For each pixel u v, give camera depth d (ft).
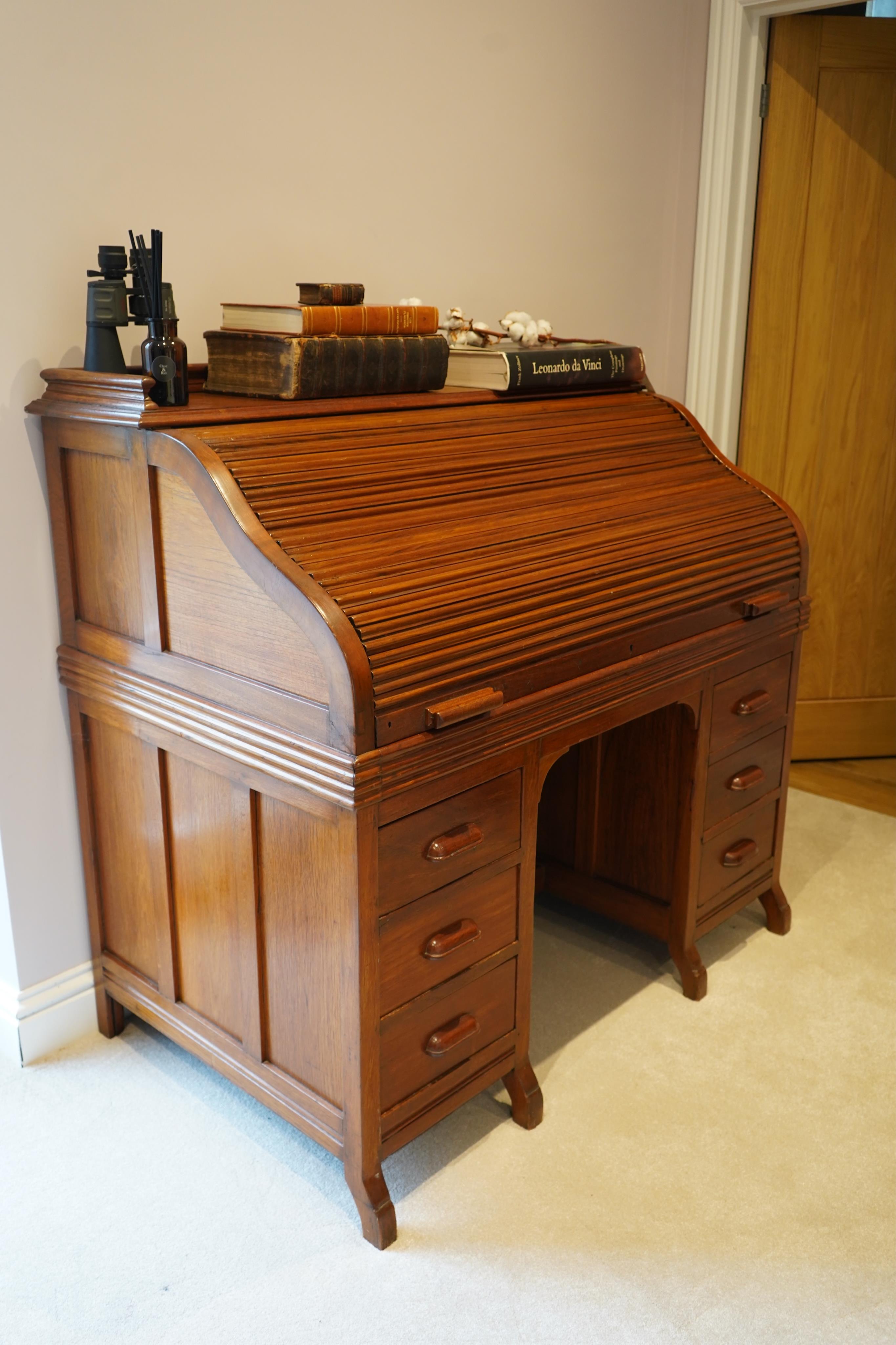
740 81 9.23
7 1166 5.90
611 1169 5.93
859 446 10.46
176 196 6.39
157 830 6.01
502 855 5.67
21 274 5.76
